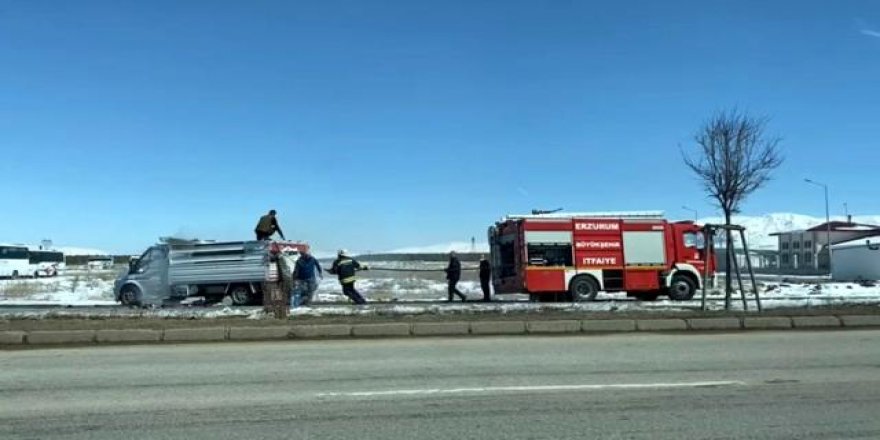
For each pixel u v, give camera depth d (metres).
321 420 7.62
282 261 21.05
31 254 71.75
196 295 25.62
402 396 8.80
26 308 23.41
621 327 15.84
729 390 9.11
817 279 50.84
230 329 14.90
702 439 6.84
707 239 19.53
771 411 7.97
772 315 17.08
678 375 10.20
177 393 9.08
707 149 41.97
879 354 12.19
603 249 25.78
